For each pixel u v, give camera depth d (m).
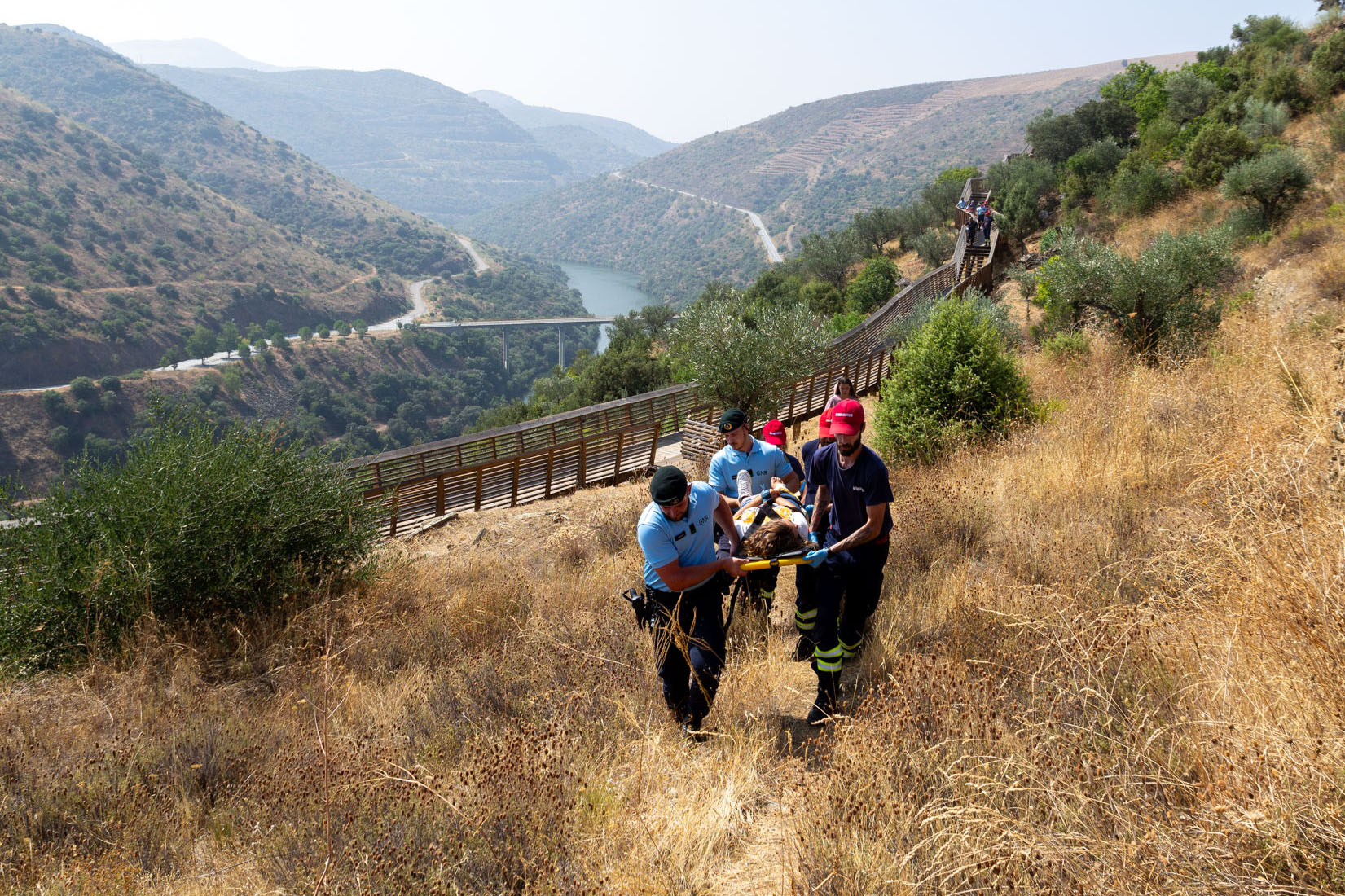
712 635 3.62
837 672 3.56
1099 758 2.50
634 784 3.14
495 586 6.54
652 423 15.65
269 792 3.40
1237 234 16.27
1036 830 2.26
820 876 2.29
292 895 2.64
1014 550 4.84
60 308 179.00
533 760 3.22
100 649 5.39
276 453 6.91
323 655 5.38
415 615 6.28
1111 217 23.00
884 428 9.12
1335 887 1.83
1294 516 3.48
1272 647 2.78
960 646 3.65
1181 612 3.40
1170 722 2.67
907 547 5.30
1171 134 27.59
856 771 2.74
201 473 6.21
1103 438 6.65
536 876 2.54
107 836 3.27
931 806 2.43
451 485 12.73
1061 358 11.70
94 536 5.94
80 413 146.88
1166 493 5.24
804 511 4.29
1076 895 2.01
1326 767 2.11
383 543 9.49
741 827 2.85
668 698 3.74
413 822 2.94
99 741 4.19
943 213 40.22
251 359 182.50
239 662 5.47
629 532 8.19
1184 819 2.18
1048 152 34.69
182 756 3.91
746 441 5.01
